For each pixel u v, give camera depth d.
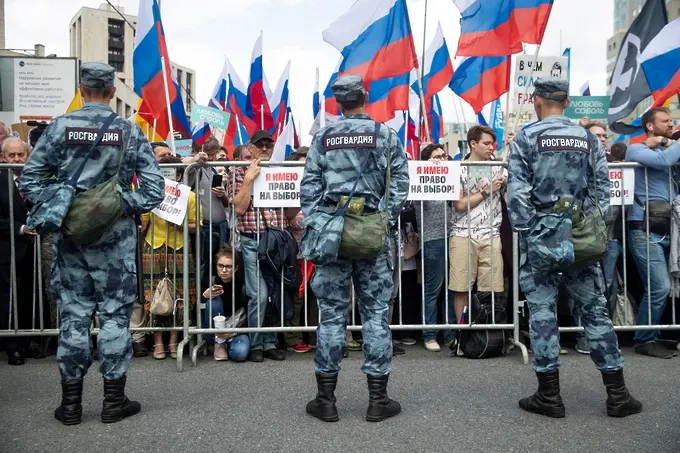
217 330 5.57
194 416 4.09
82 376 3.99
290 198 5.70
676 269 5.59
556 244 3.89
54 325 5.90
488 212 5.93
